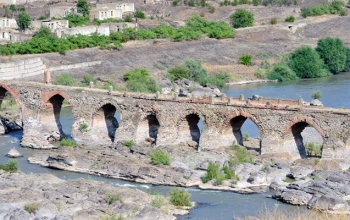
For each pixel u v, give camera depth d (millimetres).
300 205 183250
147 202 184000
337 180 193125
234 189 197875
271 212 176500
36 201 177625
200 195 194000
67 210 173750
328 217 167125
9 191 187125
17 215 167375
